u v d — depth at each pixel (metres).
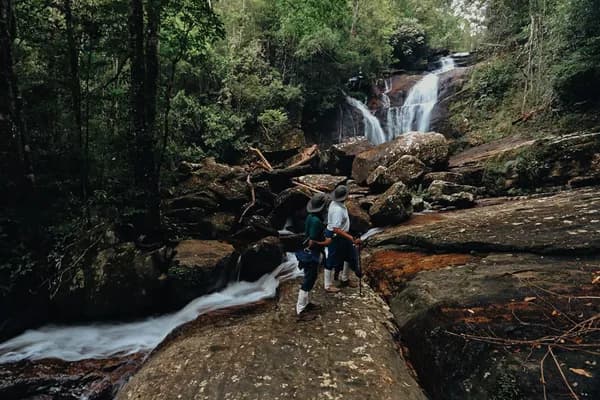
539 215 5.32
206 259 6.01
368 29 16.38
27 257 5.01
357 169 10.84
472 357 2.71
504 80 12.62
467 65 17.23
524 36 12.20
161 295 5.64
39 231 5.39
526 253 4.28
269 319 4.19
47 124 6.16
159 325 5.33
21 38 5.79
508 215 5.70
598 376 2.20
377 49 16.27
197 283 5.75
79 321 5.37
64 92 6.20
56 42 5.80
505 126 11.76
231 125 11.52
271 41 14.09
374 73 17.14
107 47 6.08
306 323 3.96
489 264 4.20
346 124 14.83
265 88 12.48
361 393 2.73
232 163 11.81
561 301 3.03
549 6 10.95
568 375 2.27
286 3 11.79
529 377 2.34
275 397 2.75
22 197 5.30
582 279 3.30
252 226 7.96
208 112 11.13
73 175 6.18
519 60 12.55
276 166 11.48
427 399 2.79
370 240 6.67
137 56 5.80
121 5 5.73
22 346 4.77
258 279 6.74
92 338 4.98
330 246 4.66
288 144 12.15
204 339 3.93
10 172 5.14
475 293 3.48
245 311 5.27
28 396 3.86
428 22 23.77
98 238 5.72
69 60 5.94
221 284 6.30
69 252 5.50
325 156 12.40
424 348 3.18
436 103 14.45
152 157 6.10
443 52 21.39
